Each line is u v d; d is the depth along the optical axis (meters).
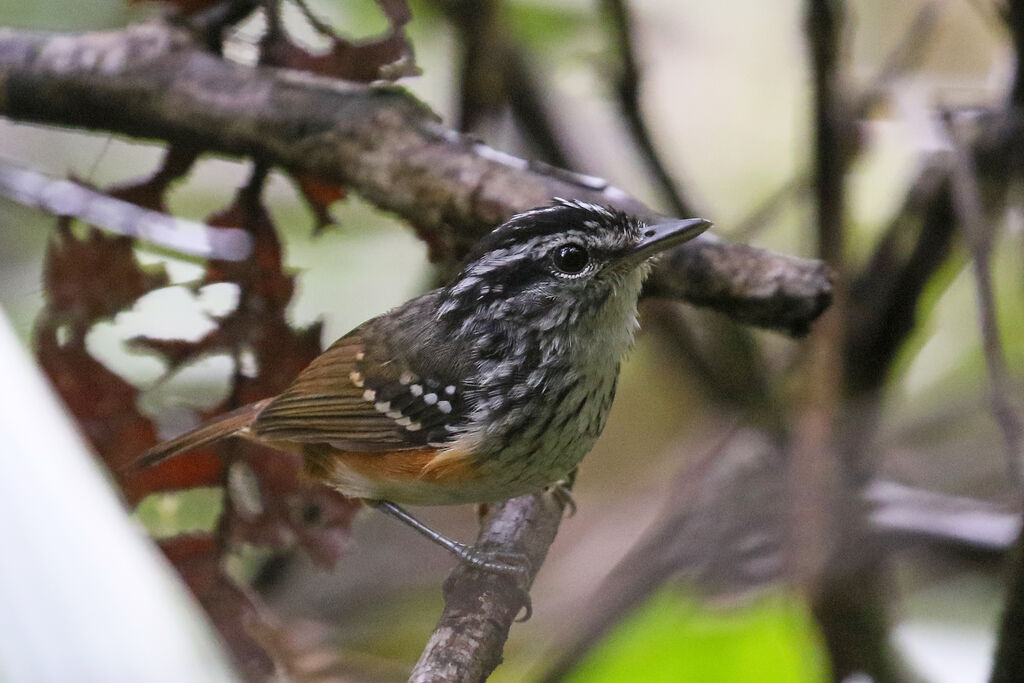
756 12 12.66
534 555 7.38
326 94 7.68
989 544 9.04
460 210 7.49
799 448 9.09
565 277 7.13
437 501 7.71
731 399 10.73
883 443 10.54
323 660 8.83
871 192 11.72
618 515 12.22
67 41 8.05
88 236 8.27
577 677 9.65
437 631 6.59
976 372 11.64
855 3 12.70
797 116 12.49
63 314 8.23
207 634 2.13
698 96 12.92
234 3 8.20
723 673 9.48
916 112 9.18
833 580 8.99
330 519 8.62
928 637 9.84
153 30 8.12
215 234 8.38
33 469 2.25
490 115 9.91
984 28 12.44
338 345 7.89
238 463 8.50
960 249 10.05
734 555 9.73
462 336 7.36
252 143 7.79
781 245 12.48
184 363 8.34
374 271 10.27
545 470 7.42
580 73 11.45
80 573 2.08
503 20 9.80
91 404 8.23
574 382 7.27
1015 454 7.35
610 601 9.84
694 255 7.02
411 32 10.62
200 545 8.45
